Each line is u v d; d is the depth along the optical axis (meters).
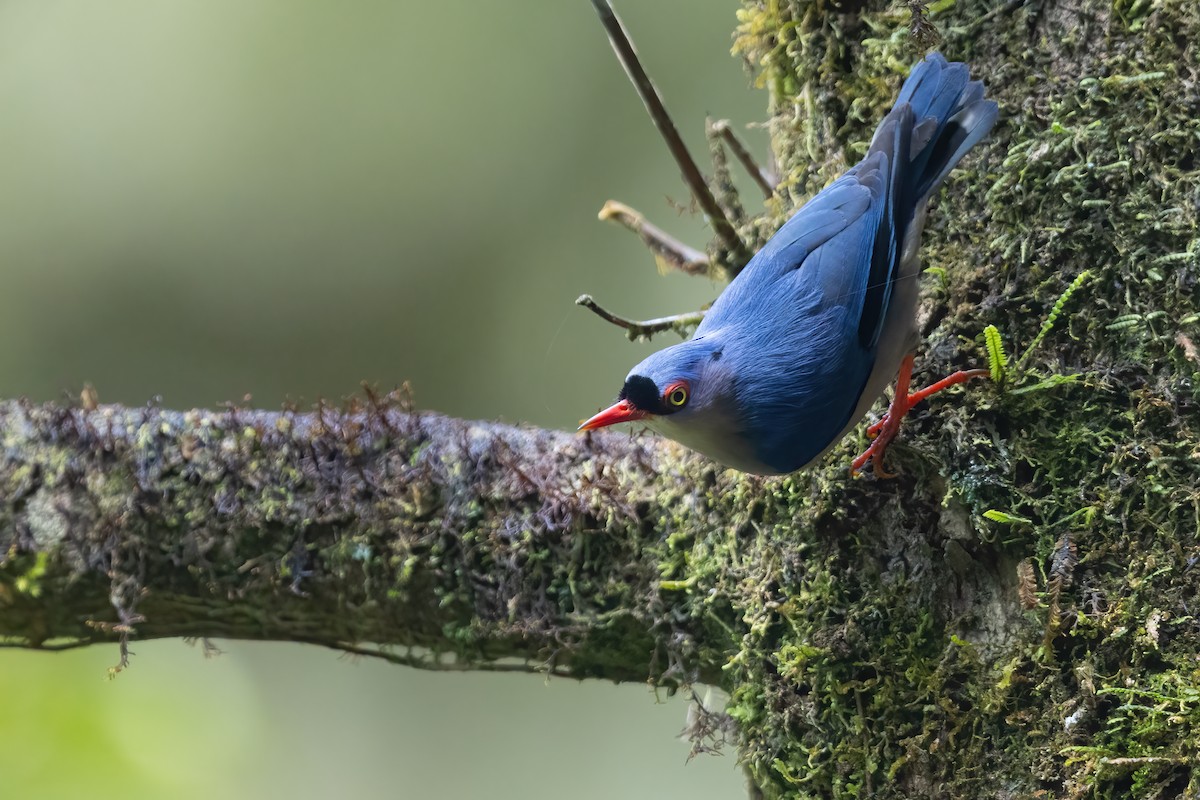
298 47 17.42
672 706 15.49
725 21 16.69
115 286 17.41
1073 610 5.69
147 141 17.44
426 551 7.40
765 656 6.74
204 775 11.18
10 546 7.62
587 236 17.16
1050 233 6.05
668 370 6.55
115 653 10.84
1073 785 5.57
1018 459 5.99
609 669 7.50
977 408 6.12
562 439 7.62
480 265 17.45
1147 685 5.48
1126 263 5.81
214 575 7.62
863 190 6.69
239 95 17.45
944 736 6.06
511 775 15.62
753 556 6.92
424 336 17.58
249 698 13.00
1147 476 5.63
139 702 10.77
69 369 17.42
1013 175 6.22
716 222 7.74
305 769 15.54
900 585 6.36
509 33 17.33
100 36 17.47
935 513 6.32
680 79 16.80
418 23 17.38
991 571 6.13
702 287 16.31
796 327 6.65
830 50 7.16
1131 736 5.46
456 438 7.58
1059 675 5.74
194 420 7.75
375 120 17.44
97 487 7.66
